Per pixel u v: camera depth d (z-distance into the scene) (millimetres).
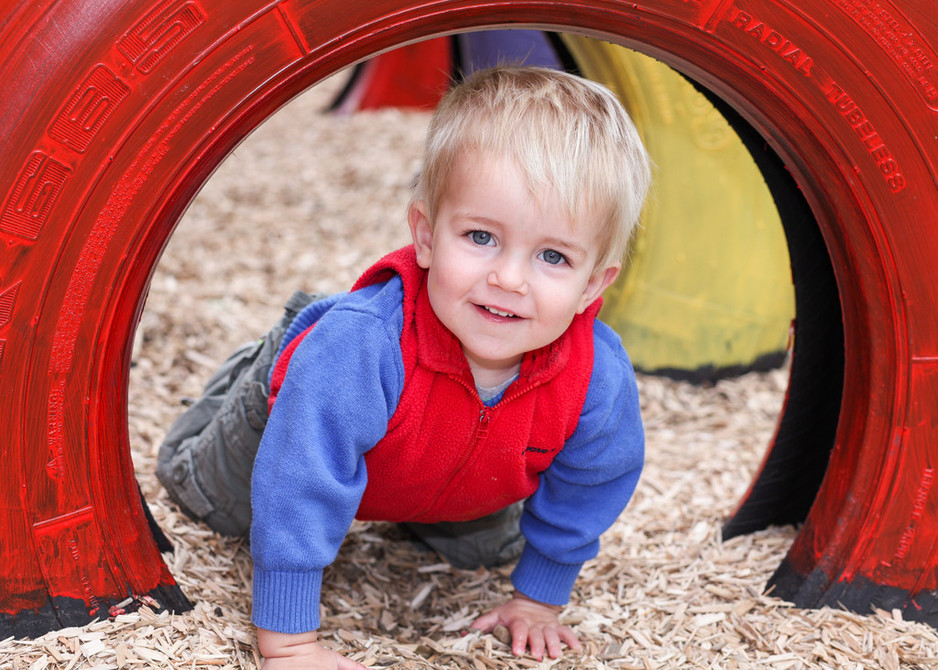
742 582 1822
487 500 1587
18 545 1310
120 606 1412
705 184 2891
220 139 1292
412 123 5766
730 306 3008
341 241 4078
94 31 1193
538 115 1314
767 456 2020
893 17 1397
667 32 1382
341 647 1553
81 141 1222
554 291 1302
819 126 1455
